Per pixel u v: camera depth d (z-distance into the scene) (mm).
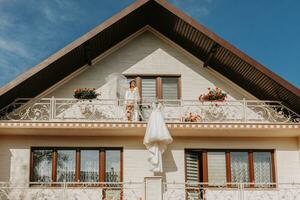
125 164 19062
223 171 19344
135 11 18672
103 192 18391
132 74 20312
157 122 17906
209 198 18359
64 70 19328
